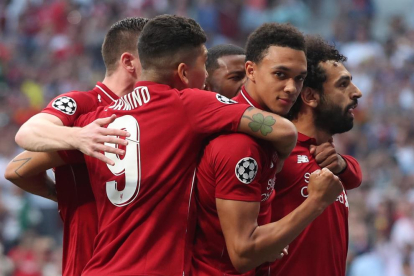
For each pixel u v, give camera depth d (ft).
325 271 43.62
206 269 37.70
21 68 181.27
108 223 37.42
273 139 36.27
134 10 201.26
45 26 197.06
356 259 111.75
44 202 128.06
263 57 38.88
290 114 45.47
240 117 36.45
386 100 162.30
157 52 38.17
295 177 43.19
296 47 38.68
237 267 36.29
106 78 44.42
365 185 130.21
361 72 173.17
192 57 38.34
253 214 36.24
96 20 194.29
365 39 193.57
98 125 36.88
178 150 36.91
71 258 41.55
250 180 36.19
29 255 110.93
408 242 110.83
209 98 37.27
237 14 208.33
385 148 148.87
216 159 36.40
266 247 35.78
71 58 185.57
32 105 166.09
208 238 37.83
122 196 36.99
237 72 49.62
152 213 36.60
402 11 222.07
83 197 41.29
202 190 37.29
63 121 40.06
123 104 38.75
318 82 44.37
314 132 45.01
